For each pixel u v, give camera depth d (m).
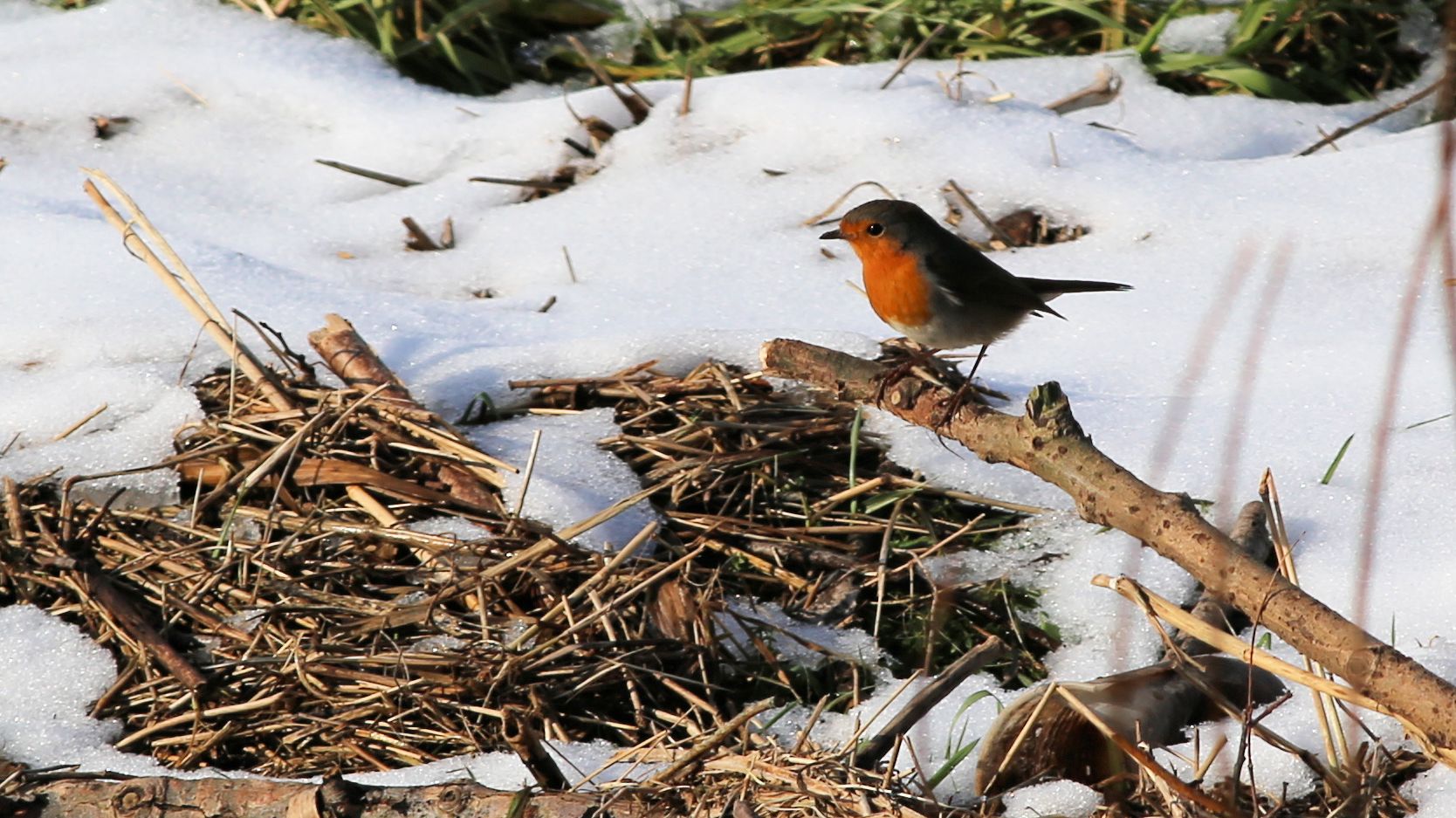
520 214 12.02
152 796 6.01
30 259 10.70
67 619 7.90
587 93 12.98
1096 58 13.36
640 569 7.90
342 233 11.88
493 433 9.13
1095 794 6.06
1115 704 6.33
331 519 8.35
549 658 7.20
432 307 10.58
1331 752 6.03
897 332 9.34
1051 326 10.37
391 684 7.21
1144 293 10.53
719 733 6.05
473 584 7.64
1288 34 13.46
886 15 13.72
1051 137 12.00
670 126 12.64
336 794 5.82
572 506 8.35
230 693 7.38
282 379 9.38
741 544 8.42
